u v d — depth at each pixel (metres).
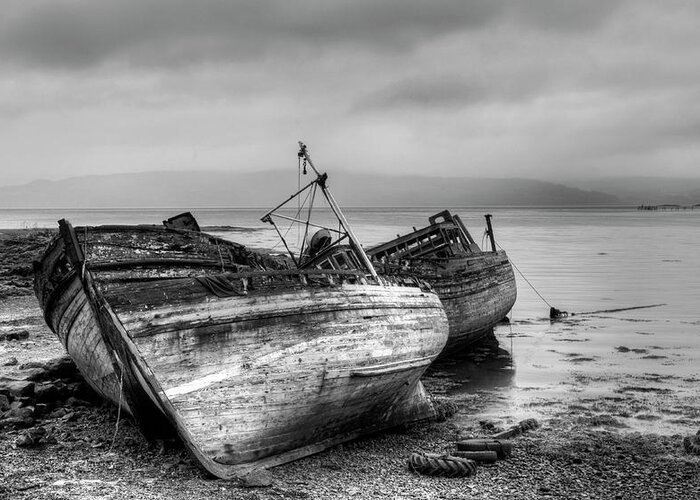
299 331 12.59
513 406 17.83
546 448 14.31
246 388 12.02
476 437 14.98
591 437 15.16
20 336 23.16
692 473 12.89
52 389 15.49
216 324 11.84
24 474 11.59
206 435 11.67
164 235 13.87
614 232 115.31
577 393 19.17
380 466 12.88
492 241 31.48
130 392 12.30
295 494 11.27
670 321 31.59
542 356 24.45
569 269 54.31
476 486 11.98
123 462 12.28
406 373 14.83
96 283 12.12
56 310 14.54
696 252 71.06
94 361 14.02
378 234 94.44
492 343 27.02
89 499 10.62
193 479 11.62
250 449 12.20
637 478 12.60
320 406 13.05
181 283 11.82
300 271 13.05
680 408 17.59
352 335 13.36
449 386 20.12
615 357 24.03
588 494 11.78
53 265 13.95
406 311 15.09
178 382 11.52
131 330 11.33
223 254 14.70
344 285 13.70
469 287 24.69
